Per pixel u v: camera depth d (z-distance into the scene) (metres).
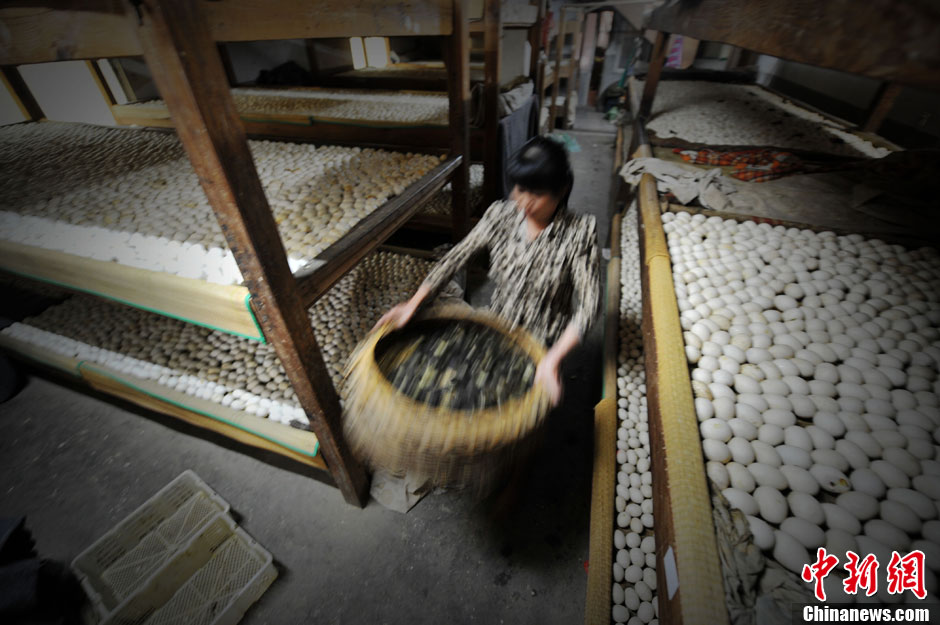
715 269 1.61
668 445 0.97
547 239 1.36
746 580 0.76
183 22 0.71
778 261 1.64
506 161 3.28
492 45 2.73
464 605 1.44
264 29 0.97
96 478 1.86
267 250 1.01
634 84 5.75
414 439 0.98
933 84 0.48
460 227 2.69
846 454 1.00
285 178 2.14
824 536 0.86
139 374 1.86
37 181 2.16
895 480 0.93
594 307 1.28
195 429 2.07
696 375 1.20
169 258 1.33
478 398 1.16
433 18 1.82
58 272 1.46
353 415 1.14
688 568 0.75
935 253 1.62
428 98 3.83
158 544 1.50
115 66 3.74
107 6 0.70
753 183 2.29
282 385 1.78
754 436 1.07
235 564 1.48
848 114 4.12
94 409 2.19
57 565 1.44
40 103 3.56
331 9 1.22
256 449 1.96
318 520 1.69
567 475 1.85
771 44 1.00
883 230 1.77
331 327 2.15
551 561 1.56
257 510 1.73
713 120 3.70
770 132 3.31
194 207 1.79
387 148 2.86
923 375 1.16
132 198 1.91
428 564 1.55
